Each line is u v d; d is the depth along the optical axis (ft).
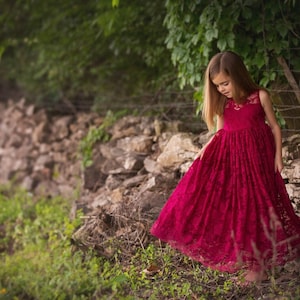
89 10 23.81
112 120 21.31
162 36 20.38
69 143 24.14
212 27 15.58
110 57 23.97
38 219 19.42
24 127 27.37
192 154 16.39
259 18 15.58
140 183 17.40
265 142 12.01
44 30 25.31
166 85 20.56
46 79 28.94
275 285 11.49
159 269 13.20
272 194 11.76
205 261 11.87
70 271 14.16
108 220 15.11
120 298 12.39
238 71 11.85
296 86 15.40
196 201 12.07
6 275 15.17
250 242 11.43
